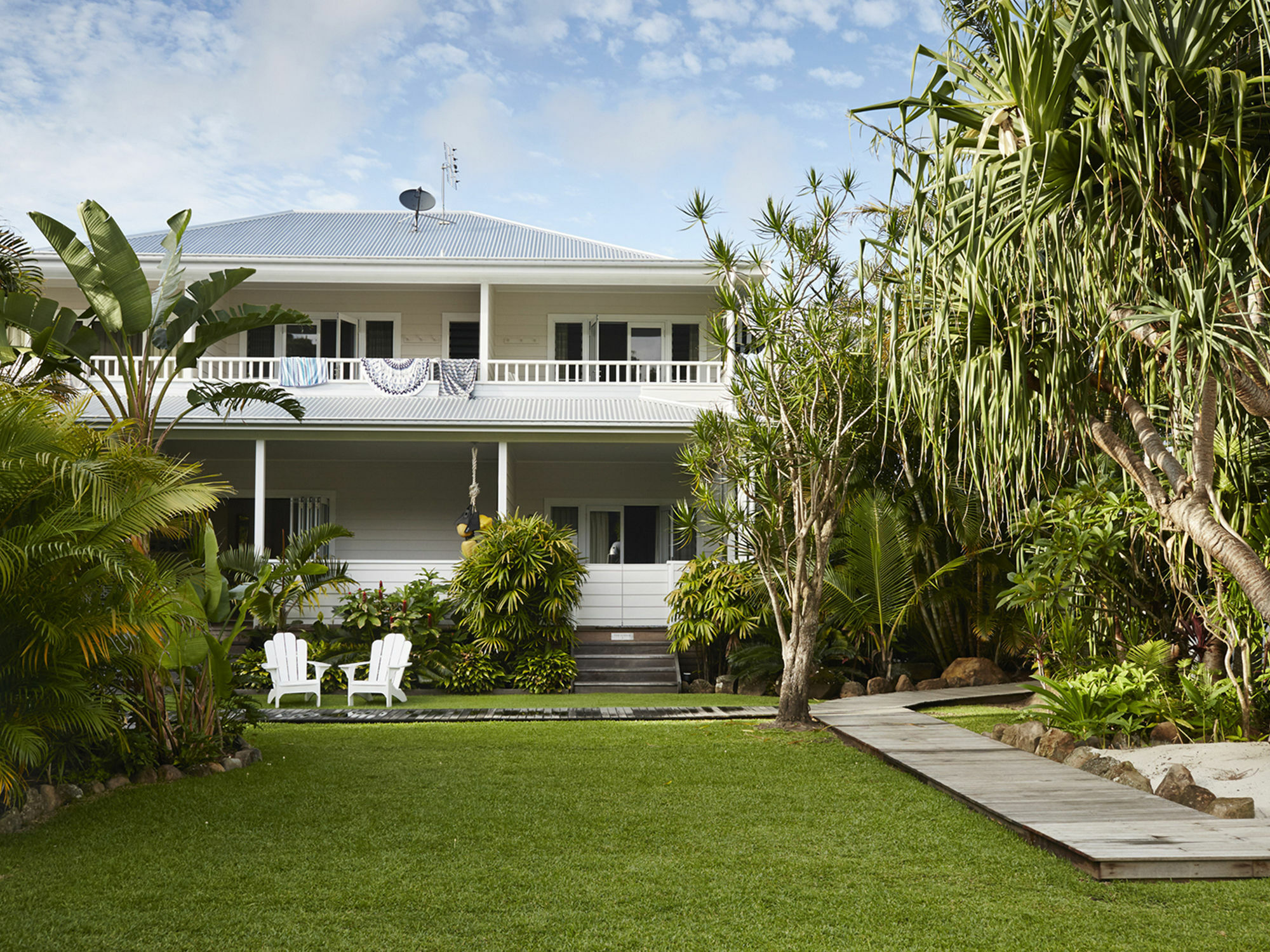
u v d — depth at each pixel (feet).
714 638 49.60
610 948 12.65
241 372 62.18
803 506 35.27
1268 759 22.40
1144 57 15.47
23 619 18.22
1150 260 18.06
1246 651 25.91
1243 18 16.19
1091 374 20.11
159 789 23.39
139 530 20.08
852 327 33.09
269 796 22.62
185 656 25.31
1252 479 24.82
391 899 14.73
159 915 13.96
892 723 32.94
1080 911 13.89
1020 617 45.11
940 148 18.67
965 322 19.12
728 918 13.82
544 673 49.49
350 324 67.21
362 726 36.14
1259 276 17.34
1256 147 17.25
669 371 62.28
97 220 25.86
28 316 26.30
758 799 22.21
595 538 67.36
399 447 62.49
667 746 30.48
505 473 55.16
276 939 12.95
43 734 19.84
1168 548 26.30
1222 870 15.44
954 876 15.75
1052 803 19.70
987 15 18.11
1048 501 31.65
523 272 61.98
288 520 66.69
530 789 23.49
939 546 47.50
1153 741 28.12
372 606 50.72
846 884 15.40
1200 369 16.81
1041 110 16.57
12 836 18.70
